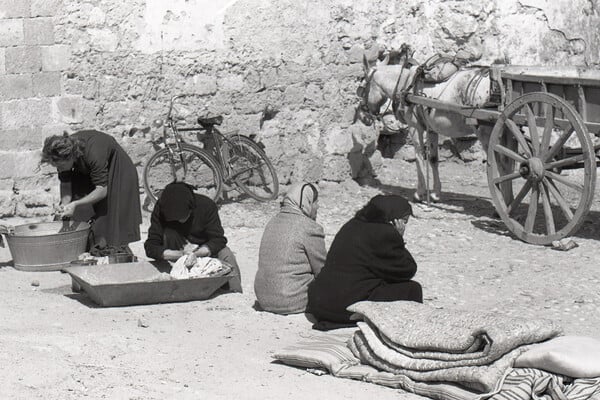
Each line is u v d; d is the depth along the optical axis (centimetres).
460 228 1382
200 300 980
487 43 1736
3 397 682
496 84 1366
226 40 1516
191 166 1485
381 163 1691
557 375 689
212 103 1515
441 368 720
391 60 1628
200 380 740
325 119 1617
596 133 1234
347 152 1642
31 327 864
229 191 1526
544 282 1114
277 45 1559
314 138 1611
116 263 1007
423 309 786
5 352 775
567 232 1256
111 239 1063
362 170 1667
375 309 793
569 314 1002
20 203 1391
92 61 1421
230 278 998
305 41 1585
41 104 1395
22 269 1088
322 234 956
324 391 725
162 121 1471
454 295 1062
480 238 1327
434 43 1736
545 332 714
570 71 1390
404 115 1512
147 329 874
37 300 963
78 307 947
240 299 993
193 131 1501
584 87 1235
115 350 802
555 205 1496
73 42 1408
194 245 997
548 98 1247
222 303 974
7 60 1369
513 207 1320
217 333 876
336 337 836
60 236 1078
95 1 1417
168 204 973
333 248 898
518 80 1320
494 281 1119
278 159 1577
